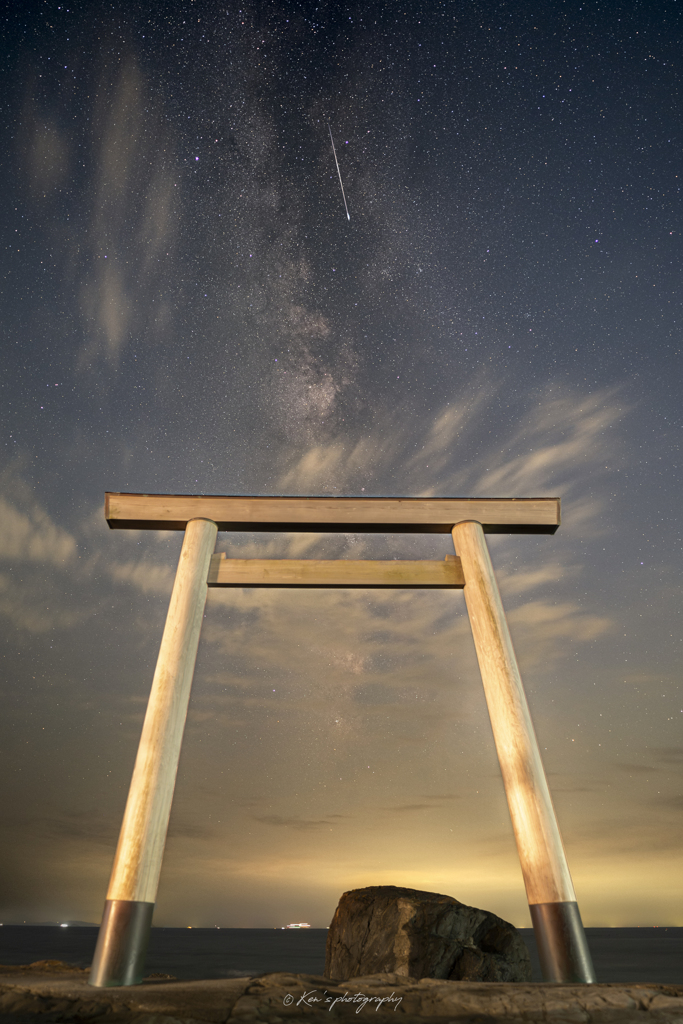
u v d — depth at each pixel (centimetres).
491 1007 356
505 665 583
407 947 702
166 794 504
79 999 372
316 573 660
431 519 698
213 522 684
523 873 485
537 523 704
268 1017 332
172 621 601
